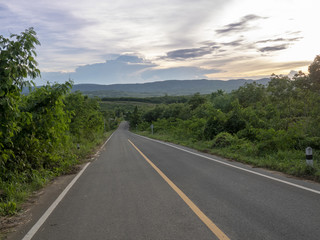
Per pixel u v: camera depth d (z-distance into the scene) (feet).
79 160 41.93
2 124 18.29
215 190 18.63
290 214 13.05
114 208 15.60
